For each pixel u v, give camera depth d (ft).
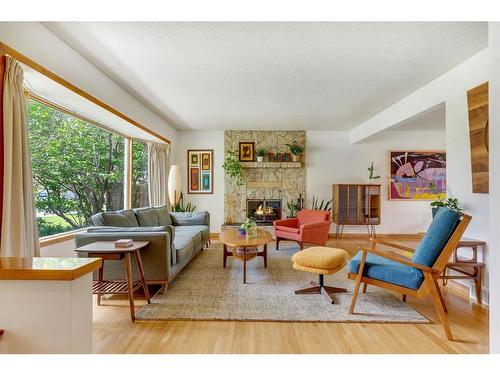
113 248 7.02
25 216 6.61
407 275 6.79
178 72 9.96
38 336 3.24
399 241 18.04
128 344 5.88
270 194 20.04
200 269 11.39
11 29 6.31
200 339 6.12
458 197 9.21
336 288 8.92
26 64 6.64
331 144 20.04
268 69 9.62
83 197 11.98
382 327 6.73
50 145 10.12
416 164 19.75
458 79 9.25
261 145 20.02
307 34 7.38
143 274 7.84
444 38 7.55
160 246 8.32
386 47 8.04
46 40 7.29
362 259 7.32
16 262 3.54
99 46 8.18
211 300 8.18
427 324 6.90
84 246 7.30
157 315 7.16
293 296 8.55
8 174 6.00
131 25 7.11
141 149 16.74
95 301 8.12
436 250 6.57
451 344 5.96
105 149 13.62
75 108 10.18
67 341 3.23
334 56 8.62
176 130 19.80
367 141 19.95
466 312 7.54
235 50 8.30
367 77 10.25
